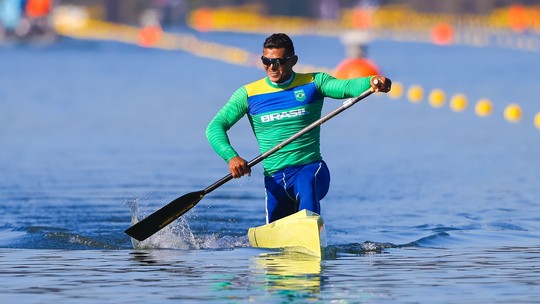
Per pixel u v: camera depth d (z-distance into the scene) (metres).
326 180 35.69
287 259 32.34
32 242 36.06
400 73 147.75
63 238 36.91
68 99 109.44
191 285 27.80
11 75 149.00
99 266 31.11
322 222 33.69
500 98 105.06
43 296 26.39
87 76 147.25
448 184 51.91
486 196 47.75
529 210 43.59
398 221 41.03
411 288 27.12
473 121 85.88
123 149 68.12
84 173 56.78
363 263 31.38
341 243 35.47
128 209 44.94
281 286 27.56
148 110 96.56
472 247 34.47
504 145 69.19
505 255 32.66
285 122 35.31
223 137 34.97
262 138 35.75
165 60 189.75
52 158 63.53
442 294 26.27
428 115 91.94
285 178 35.50
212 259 32.44
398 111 96.31
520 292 26.41
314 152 35.69
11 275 29.56
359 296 26.14
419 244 35.22
